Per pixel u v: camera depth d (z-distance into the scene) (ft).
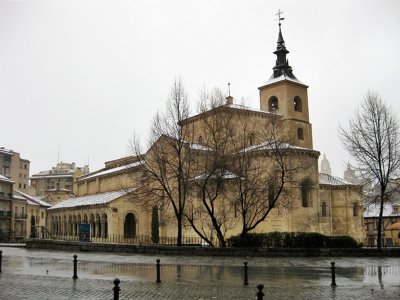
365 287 61.26
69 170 469.57
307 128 216.95
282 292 55.88
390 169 137.28
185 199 137.59
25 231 301.63
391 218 279.49
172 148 135.13
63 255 113.39
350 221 192.34
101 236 184.44
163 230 182.09
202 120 139.44
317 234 118.93
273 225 157.79
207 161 125.59
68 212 218.79
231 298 50.90
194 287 59.00
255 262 95.91
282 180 126.11
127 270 79.15
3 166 335.67
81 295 52.06
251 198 131.23
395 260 107.34
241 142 141.69
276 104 217.56
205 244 159.53
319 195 183.93
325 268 86.12
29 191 426.51
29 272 75.31
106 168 258.78
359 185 178.91
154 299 49.93
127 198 180.04
